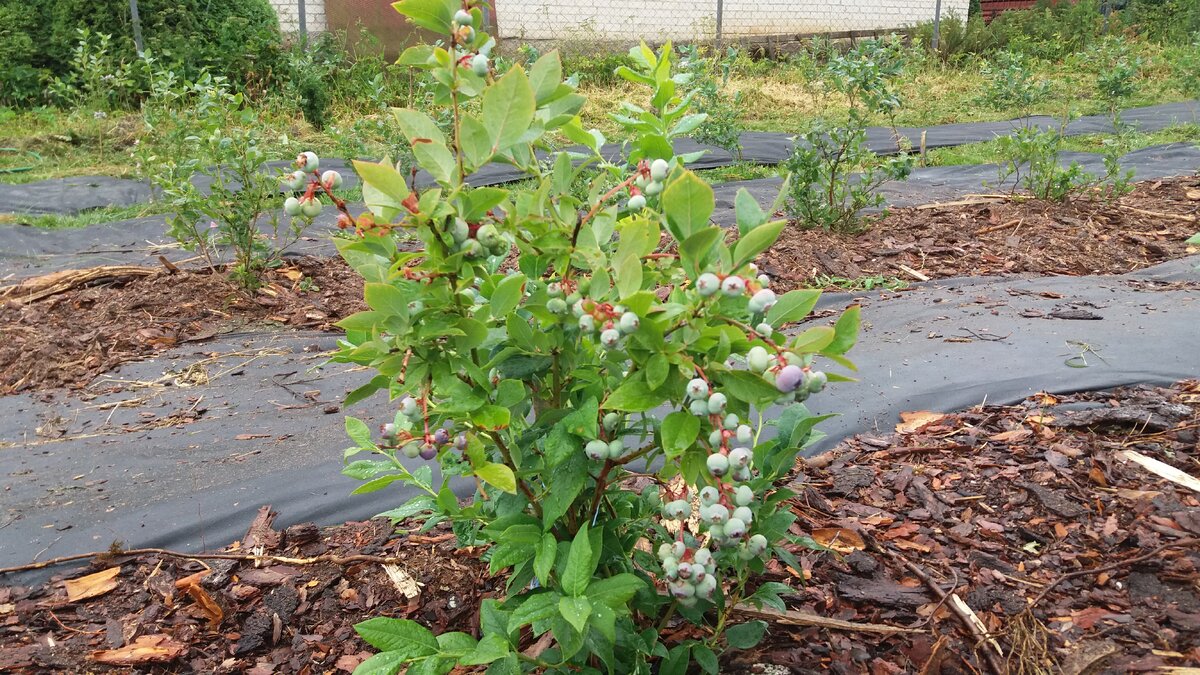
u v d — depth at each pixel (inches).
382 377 71.4
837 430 141.1
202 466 138.7
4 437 152.1
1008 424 139.0
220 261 250.5
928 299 211.5
